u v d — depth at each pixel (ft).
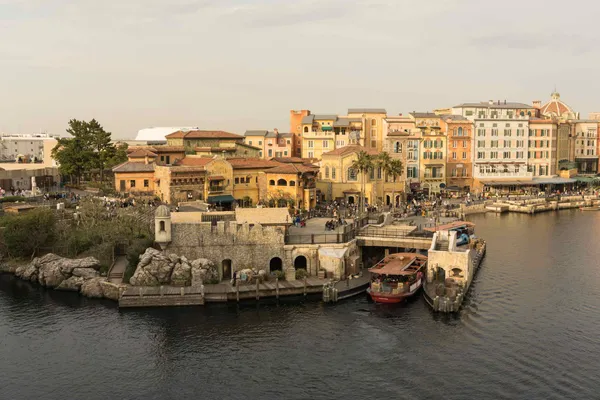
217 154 435.94
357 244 291.79
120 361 191.93
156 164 406.21
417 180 584.81
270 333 213.87
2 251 305.73
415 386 174.70
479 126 620.90
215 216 288.92
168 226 260.21
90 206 331.16
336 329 216.95
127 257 268.82
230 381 179.52
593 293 257.34
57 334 212.23
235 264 267.39
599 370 182.60
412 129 603.26
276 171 415.85
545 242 378.12
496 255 335.88
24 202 364.58
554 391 170.40
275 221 281.54
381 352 197.36
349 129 596.70
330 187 477.36
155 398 170.30
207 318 226.99
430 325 219.61
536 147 654.53
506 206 541.75
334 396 170.30
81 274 264.31
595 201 582.35
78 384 177.47
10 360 192.13
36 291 260.62
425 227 353.51
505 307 238.68
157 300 238.07
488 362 188.85
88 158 457.68
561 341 204.13
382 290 247.09
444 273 279.90
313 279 264.93
